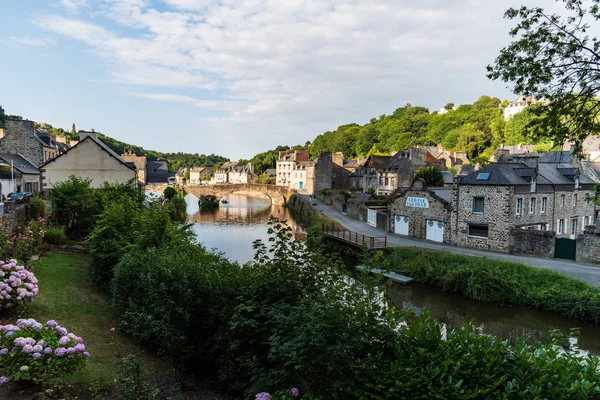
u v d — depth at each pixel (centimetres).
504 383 512
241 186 7588
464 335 611
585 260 2177
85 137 3106
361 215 4312
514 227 2514
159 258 988
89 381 729
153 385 761
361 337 570
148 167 10200
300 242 855
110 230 1507
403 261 2438
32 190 3462
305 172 9006
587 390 476
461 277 2041
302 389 604
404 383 532
